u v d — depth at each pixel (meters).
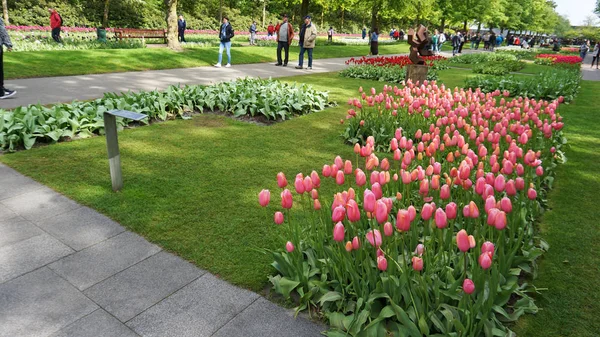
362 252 2.80
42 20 33.38
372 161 2.92
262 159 5.73
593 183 5.29
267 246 3.48
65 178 4.78
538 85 12.27
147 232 3.66
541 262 3.42
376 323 2.41
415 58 12.50
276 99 8.27
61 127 6.32
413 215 2.40
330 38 37.78
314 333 2.54
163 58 15.78
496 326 2.49
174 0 18.25
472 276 2.54
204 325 2.58
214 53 18.33
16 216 3.89
